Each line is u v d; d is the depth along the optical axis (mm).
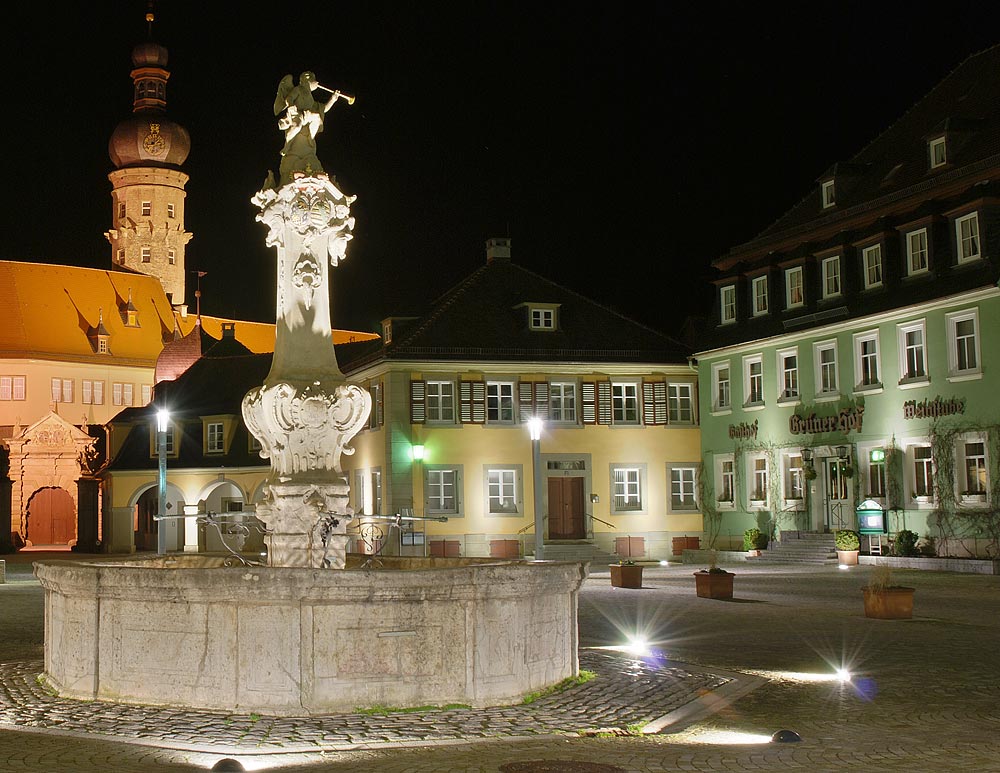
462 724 11312
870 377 41375
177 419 64250
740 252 49438
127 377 97562
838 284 43375
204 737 10695
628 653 16625
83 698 12609
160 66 116062
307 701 11688
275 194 16594
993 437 35969
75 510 79750
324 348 16469
